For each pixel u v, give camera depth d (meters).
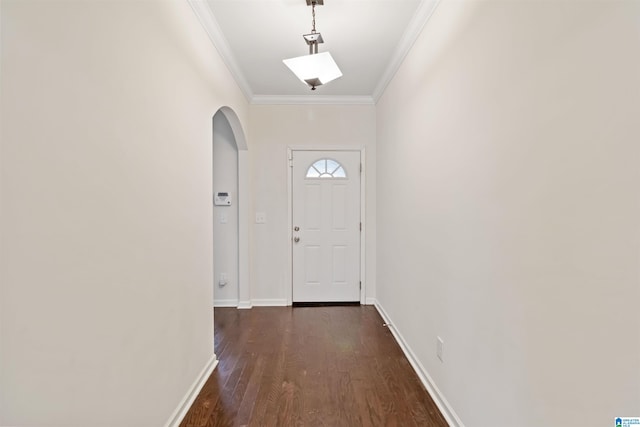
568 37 0.92
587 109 0.86
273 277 3.88
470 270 1.52
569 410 0.94
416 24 2.21
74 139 0.97
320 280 3.92
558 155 0.97
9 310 0.77
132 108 1.29
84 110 1.01
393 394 2.00
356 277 3.92
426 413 1.82
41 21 0.85
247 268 3.78
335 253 3.92
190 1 1.87
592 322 0.86
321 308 3.77
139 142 1.34
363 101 3.84
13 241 0.78
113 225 1.17
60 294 0.92
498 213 1.29
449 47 1.75
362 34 2.44
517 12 1.16
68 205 0.95
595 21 0.83
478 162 1.44
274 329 3.10
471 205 1.51
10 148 0.77
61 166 0.92
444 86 1.82
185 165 1.85
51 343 0.89
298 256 3.91
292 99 3.79
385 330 3.07
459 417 1.63
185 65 1.84
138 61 1.33
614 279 0.79
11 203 0.77
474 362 1.48
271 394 2.00
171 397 1.66
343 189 3.89
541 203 1.04
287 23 2.29
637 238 0.74
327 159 3.88
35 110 0.84
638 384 0.75
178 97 1.75
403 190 2.66
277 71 3.10
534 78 1.07
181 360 1.79
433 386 1.97
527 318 1.12
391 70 2.93
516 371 1.18
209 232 2.26
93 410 1.06
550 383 1.01
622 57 0.76
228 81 2.79
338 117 3.86
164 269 1.58
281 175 3.86
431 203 2.02
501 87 1.26
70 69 0.95
